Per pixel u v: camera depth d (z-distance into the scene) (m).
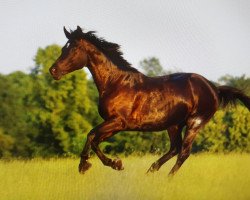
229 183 10.58
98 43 11.62
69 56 11.51
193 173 11.79
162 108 11.66
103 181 10.62
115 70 11.60
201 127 12.32
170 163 15.19
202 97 12.23
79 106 39.88
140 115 11.53
